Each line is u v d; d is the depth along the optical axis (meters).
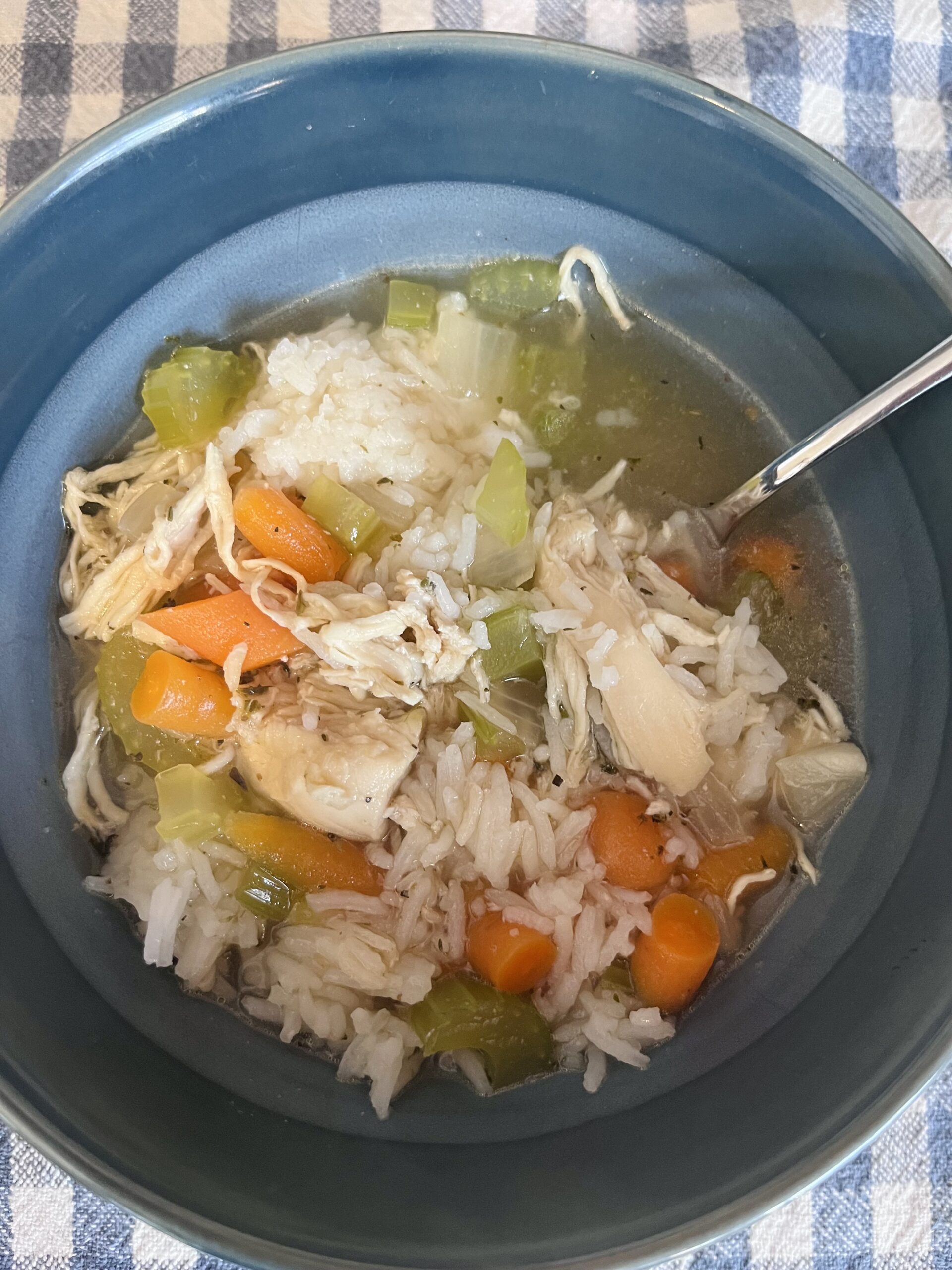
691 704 0.18
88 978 0.16
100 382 0.18
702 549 0.19
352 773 0.17
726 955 0.18
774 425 0.19
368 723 0.18
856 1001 0.16
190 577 0.19
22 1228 0.17
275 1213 0.14
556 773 0.18
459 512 0.19
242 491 0.18
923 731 0.17
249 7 0.20
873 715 0.18
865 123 0.21
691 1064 0.17
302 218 0.19
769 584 0.19
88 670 0.19
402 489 0.19
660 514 0.20
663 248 0.19
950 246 0.20
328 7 0.20
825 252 0.17
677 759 0.18
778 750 0.18
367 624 0.17
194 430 0.19
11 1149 0.17
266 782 0.18
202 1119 0.16
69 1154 0.14
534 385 0.20
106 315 0.18
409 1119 0.17
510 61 0.17
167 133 0.17
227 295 0.19
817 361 0.18
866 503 0.18
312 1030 0.17
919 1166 0.18
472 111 0.17
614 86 0.17
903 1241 0.18
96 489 0.19
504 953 0.17
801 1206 0.18
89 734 0.18
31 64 0.20
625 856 0.18
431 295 0.20
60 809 0.18
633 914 0.18
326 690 0.18
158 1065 0.16
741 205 0.18
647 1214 0.14
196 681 0.17
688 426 0.20
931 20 0.21
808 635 0.19
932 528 0.17
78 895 0.17
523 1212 0.15
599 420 0.20
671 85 0.17
